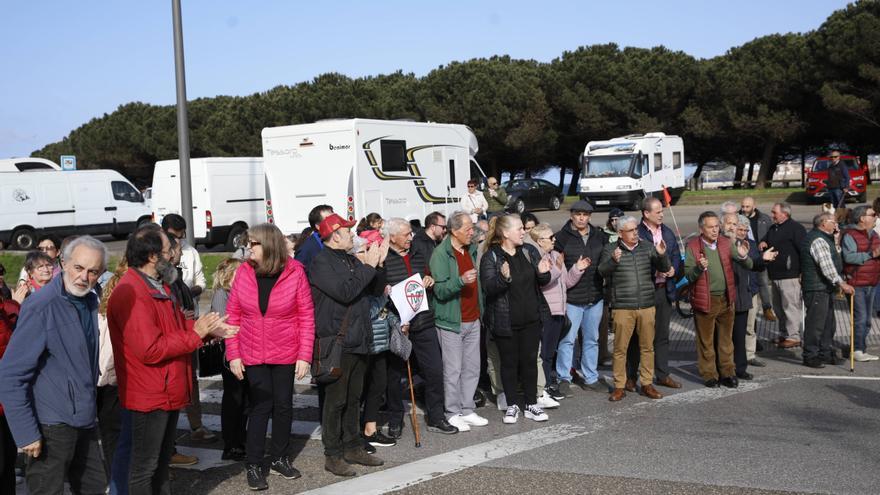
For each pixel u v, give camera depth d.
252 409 5.88
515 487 5.61
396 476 5.99
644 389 8.13
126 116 57.38
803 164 49.41
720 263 8.29
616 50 45.91
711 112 40.81
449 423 7.25
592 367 8.59
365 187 16.91
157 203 24.73
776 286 10.37
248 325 5.82
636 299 7.99
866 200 31.91
